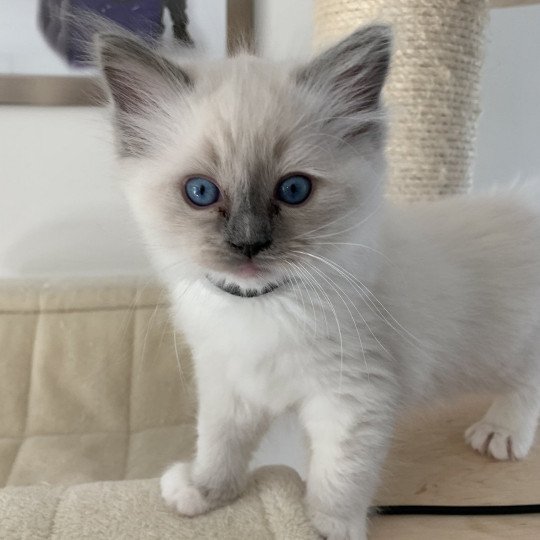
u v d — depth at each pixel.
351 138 0.16
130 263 0.37
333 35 0.28
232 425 0.18
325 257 0.16
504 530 0.16
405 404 0.19
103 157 0.35
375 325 0.17
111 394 0.32
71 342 0.33
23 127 0.35
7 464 0.28
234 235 0.15
